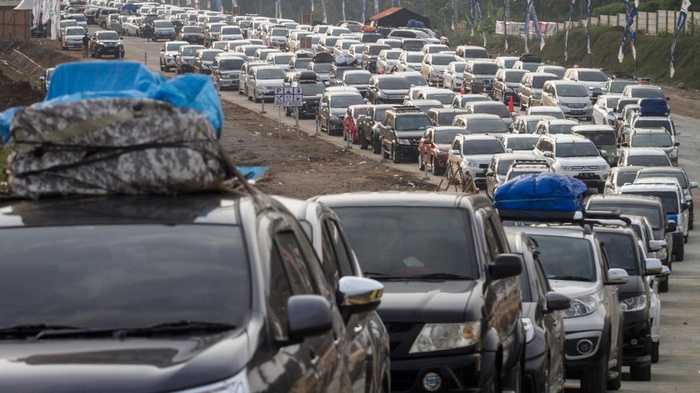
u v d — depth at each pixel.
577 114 159.75
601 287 38.16
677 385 43.16
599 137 126.38
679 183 103.56
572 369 36.91
